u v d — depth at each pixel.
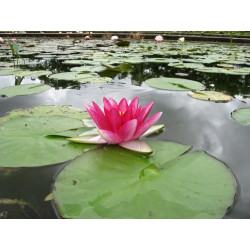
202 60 1.52
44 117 0.55
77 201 0.32
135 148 0.43
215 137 0.50
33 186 0.35
